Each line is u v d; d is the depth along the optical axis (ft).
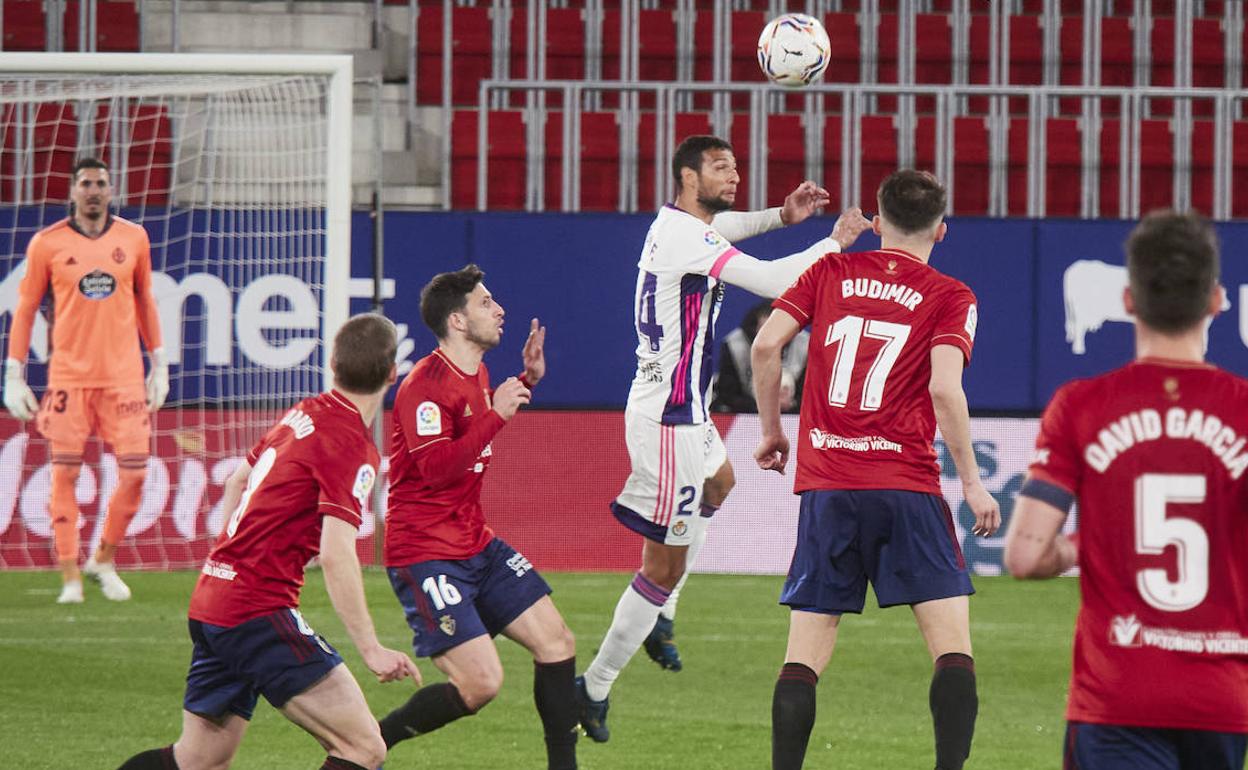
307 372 134.82
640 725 77.30
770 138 171.01
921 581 54.54
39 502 130.21
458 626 59.36
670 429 71.51
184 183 152.15
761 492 137.39
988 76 184.03
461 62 179.22
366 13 178.81
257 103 140.36
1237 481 35.17
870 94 180.55
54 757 68.28
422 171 172.65
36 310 108.99
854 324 55.52
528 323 137.59
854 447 54.90
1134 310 36.52
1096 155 167.63
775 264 68.28
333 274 107.55
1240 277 139.54
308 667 49.24
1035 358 139.54
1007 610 117.80
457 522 60.80
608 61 181.16
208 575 49.83
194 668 50.90
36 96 118.11
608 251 138.21
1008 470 138.51
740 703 83.25
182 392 132.98
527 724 76.95
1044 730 77.36
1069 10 189.47
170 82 114.62
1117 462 35.70
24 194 152.76
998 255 139.33
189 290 133.80
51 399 109.09
